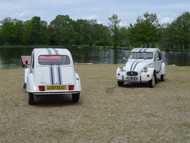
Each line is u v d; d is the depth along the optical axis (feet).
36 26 475.31
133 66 60.03
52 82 42.39
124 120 35.27
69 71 43.78
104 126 32.86
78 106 42.98
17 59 191.93
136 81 59.47
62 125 33.27
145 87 60.44
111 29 411.54
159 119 35.76
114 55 236.02
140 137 29.19
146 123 34.04
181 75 82.17
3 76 79.10
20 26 479.82
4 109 41.16
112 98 48.65
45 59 44.14
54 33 475.31
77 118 36.27
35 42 475.31
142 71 59.21
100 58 203.41
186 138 28.91
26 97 49.78
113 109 40.91
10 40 478.18
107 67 106.11
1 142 27.86
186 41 356.38
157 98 48.65
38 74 42.86
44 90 42.22
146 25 283.79
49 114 38.34
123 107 42.09
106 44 455.22
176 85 63.46
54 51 45.32
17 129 31.83
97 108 41.57
